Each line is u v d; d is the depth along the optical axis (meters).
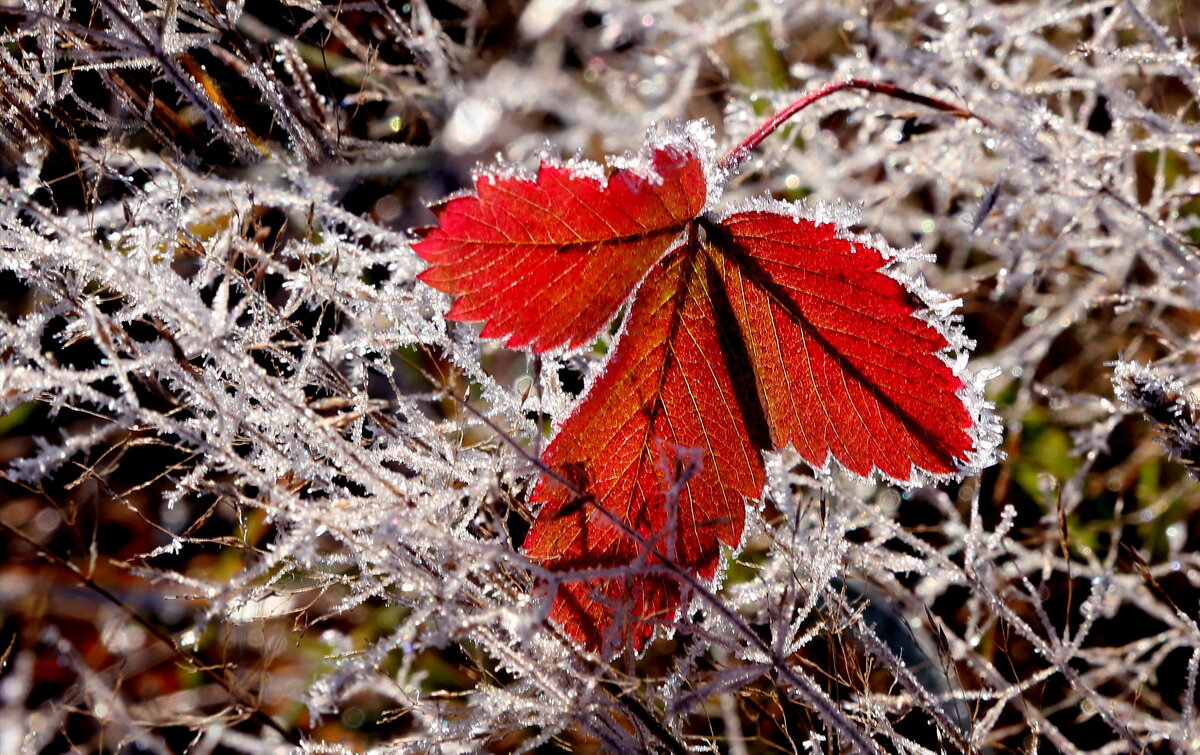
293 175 0.38
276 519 0.36
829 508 0.38
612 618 0.35
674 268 0.34
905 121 0.42
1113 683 0.40
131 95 0.38
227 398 0.36
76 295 0.36
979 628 0.40
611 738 0.36
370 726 0.40
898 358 0.35
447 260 0.34
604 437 0.35
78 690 0.38
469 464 0.37
